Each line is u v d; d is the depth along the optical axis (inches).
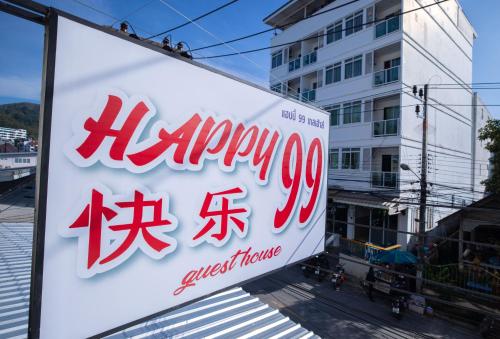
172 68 89.9
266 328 137.8
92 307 73.3
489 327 298.4
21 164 1168.2
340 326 321.7
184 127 93.4
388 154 569.9
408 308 356.8
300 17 781.9
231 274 111.4
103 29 74.0
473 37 826.2
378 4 570.3
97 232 74.2
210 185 102.7
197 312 142.4
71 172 68.9
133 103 80.3
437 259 475.8
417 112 508.1
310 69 701.9
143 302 84.0
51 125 65.3
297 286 431.5
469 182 776.3
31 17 63.8
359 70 596.4
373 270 389.1
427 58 597.9
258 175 122.9
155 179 86.4
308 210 153.9
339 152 630.5
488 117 931.3
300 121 147.4
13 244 255.0
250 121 117.8
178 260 93.0
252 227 120.4
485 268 360.2
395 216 553.9
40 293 64.2
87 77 71.1
